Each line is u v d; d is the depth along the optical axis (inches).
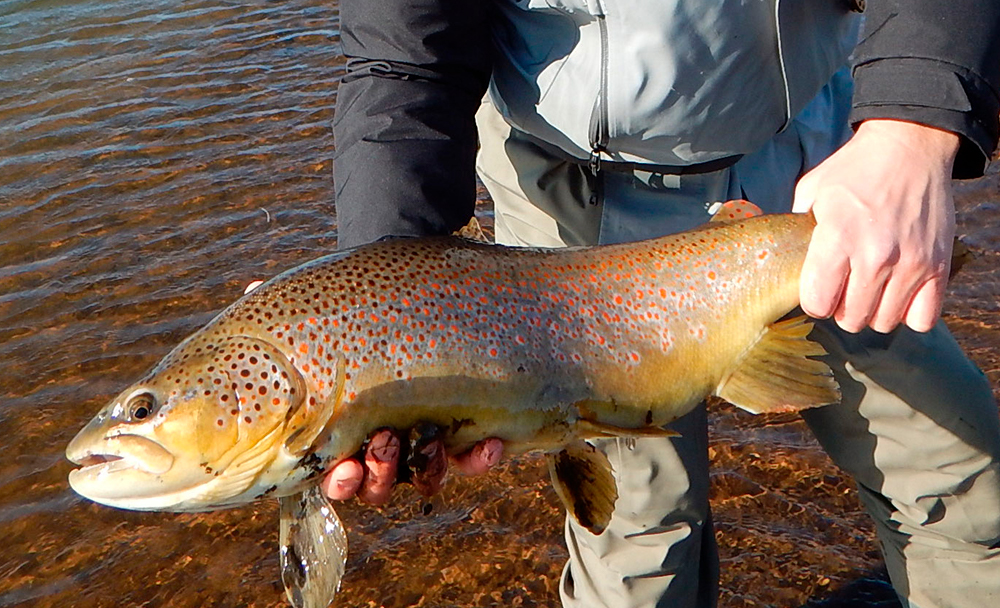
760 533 54.3
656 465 42.2
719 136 37.9
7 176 104.0
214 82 125.0
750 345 35.7
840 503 55.6
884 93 31.9
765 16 36.2
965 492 42.1
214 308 79.0
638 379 34.4
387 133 35.7
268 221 91.9
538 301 33.7
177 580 54.6
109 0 159.2
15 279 85.2
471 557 54.5
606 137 37.7
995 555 43.2
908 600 45.3
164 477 31.5
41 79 129.7
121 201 97.4
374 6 36.3
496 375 32.6
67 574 55.2
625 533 43.6
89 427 32.1
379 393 31.7
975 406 41.1
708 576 46.9
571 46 37.2
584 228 41.3
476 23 37.0
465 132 36.9
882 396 41.1
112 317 78.7
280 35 139.9
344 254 33.2
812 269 31.7
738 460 58.9
